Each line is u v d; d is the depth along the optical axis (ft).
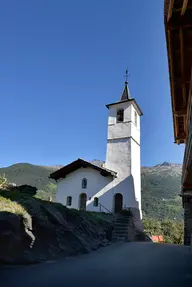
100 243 41.81
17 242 25.09
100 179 85.51
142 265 25.86
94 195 84.48
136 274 21.95
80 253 33.22
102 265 25.54
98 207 82.43
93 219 50.57
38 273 21.16
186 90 30.25
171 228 121.90
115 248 39.68
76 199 87.04
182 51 25.18
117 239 49.32
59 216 36.24
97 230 46.21
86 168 88.94
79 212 49.26
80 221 41.98
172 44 24.94
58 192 91.04
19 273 20.71
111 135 91.66
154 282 19.51
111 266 25.12
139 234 65.31
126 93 97.81
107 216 61.77
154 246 42.93
